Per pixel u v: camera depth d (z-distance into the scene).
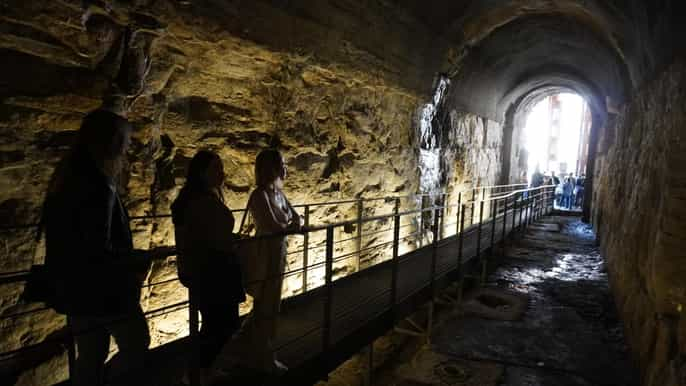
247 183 4.67
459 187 11.31
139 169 3.62
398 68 7.08
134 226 3.63
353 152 6.52
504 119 15.66
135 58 3.36
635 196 6.05
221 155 4.36
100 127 1.90
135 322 2.21
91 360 2.08
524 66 12.77
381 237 7.52
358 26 5.57
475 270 7.65
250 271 2.79
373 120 6.91
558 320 6.15
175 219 2.38
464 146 11.39
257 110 4.69
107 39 3.15
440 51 8.16
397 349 5.57
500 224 12.01
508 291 7.48
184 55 3.75
